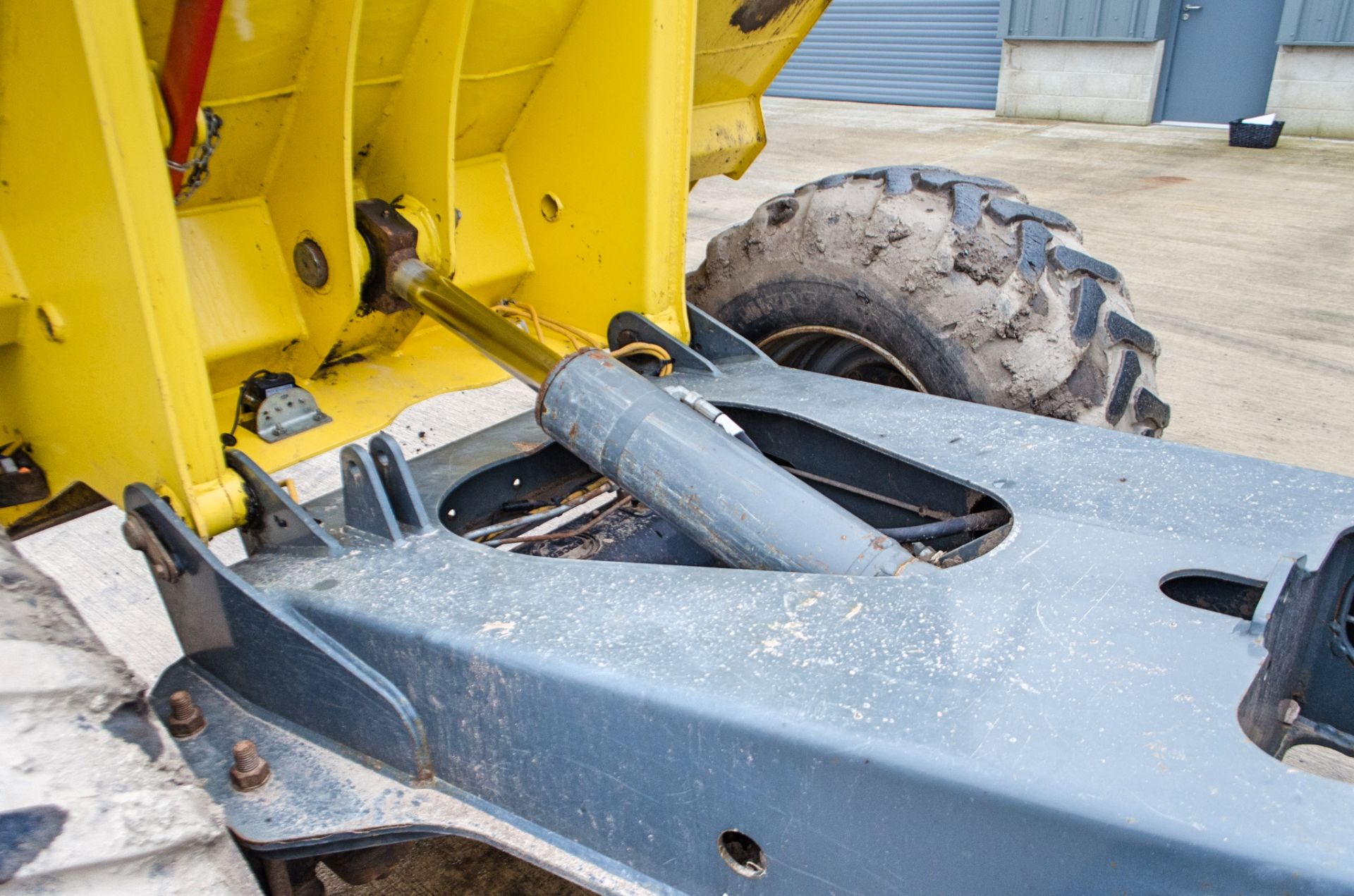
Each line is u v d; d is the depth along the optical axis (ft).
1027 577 3.75
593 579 4.21
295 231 5.82
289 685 4.51
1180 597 3.93
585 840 3.88
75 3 3.76
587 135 6.53
